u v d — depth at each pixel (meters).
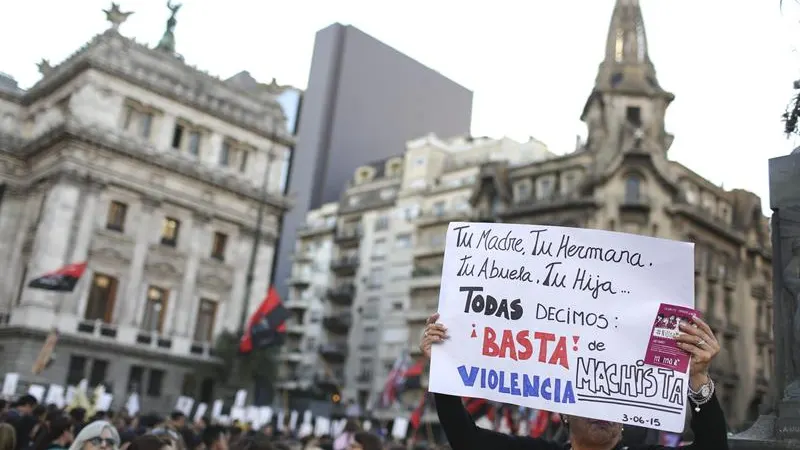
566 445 4.08
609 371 3.96
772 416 6.38
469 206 64.38
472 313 4.27
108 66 49.84
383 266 70.44
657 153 55.41
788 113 7.73
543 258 4.24
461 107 103.00
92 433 6.81
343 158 89.50
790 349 6.32
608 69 61.16
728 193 62.97
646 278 4.05
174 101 53.31
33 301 45.84
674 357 3.86
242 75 68.00
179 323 51.91
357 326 70.44
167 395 50.50
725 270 59.31
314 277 78.12
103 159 49.47
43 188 51.38
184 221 53.47
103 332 48.31
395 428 27.22
